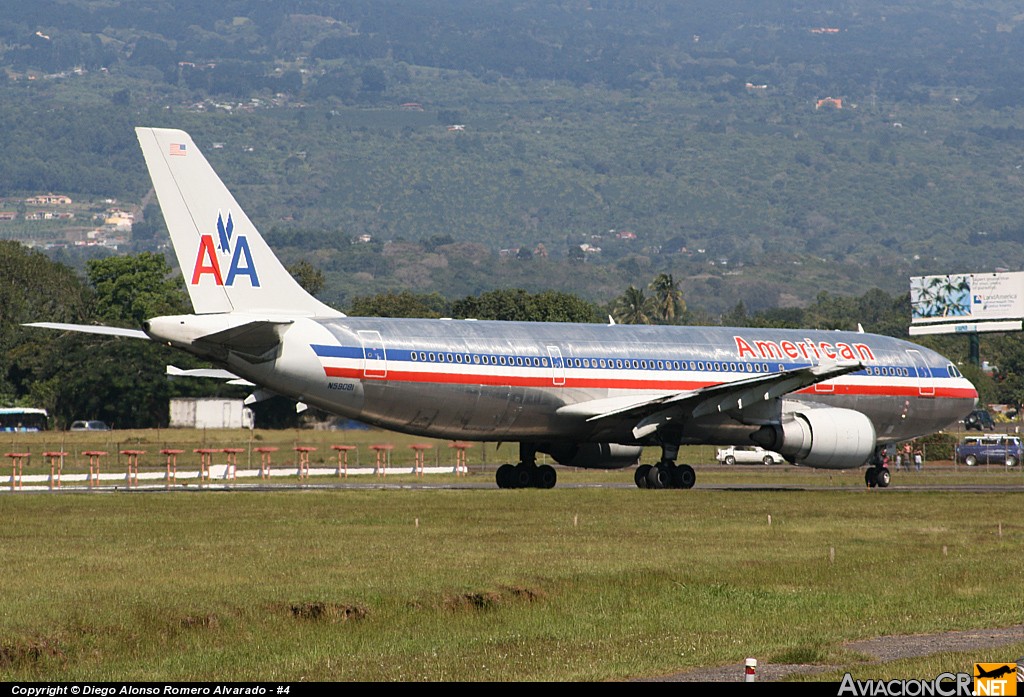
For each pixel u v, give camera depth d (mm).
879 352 197875
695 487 191625
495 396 168000
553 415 172625
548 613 80500
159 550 101500
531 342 172125
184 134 156875
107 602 76688
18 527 117938
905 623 79062
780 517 136750
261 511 135125
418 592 82312
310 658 67812
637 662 67312
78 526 119000
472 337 168625
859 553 107438
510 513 135625
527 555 101062
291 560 96312
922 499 164500
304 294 164125
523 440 176750
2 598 78000
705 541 113375
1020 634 76188
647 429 176500
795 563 100312
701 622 78750
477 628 76062
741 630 76562
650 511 140375
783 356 189250
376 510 137500
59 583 84125
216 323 153500
